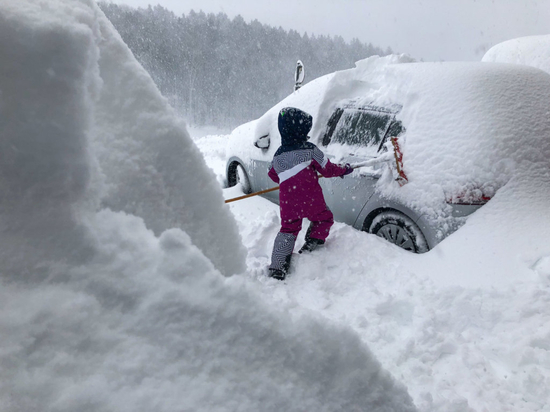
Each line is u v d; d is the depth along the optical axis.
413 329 2.39
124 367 0.59
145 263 0.70
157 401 0.58
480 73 3.28
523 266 2.52
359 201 3.57
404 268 2.91
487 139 2.90
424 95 3.32
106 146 0.95
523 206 2.74
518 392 1.93
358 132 3.80
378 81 3.97
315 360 0.74
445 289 2.57
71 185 0.67
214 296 0.70
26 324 0.58
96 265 0.66
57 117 0.64
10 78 0.62
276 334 0.72
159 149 1.02
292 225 3.22
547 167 2.88
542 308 2.29
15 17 0.62
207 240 1.10
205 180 1.10
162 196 1.01
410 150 3.18
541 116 3.03
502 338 2.22
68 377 0.56
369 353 0.80
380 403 0.78
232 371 0.66
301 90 4.62
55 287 0.63
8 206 0.63
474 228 2.79
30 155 0.63
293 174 3.22
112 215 0.76
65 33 0.63
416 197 3.07
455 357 2.19
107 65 1.03
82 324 0.60
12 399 0.53
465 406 1.82
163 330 0.65
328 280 2.98
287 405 0.68
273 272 3.16
